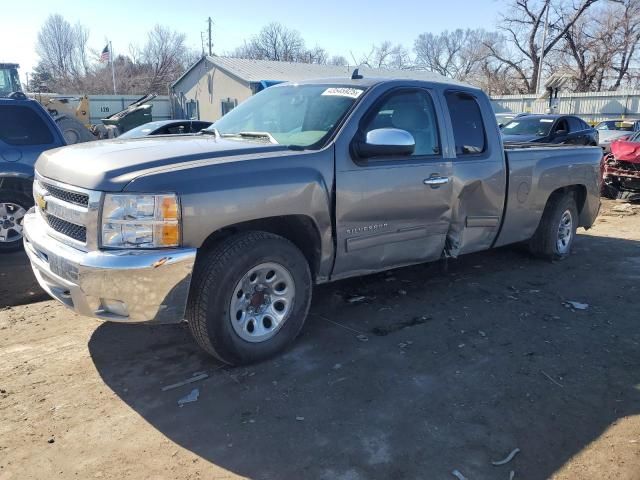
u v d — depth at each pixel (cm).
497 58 5288
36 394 337
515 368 384
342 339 422
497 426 315
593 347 422
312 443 296
